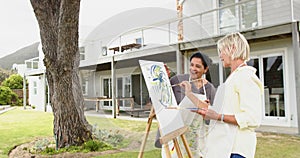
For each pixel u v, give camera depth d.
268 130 6.93
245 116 1.89
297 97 6.41
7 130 8.06
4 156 4.88
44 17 5.04
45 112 15.48
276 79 7.99
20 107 21.72
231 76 2.06
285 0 7.93
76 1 4.45
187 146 2.28
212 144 2.04
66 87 5.02
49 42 4.99
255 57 8.48
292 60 7.62
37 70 17.73
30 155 4.88
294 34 6.58
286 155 4.44
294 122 7.54
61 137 5.25
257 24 8.55
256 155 4.46
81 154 4.60
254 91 1.92
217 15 9.54
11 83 30.70
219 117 1.99
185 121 2.24
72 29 4.60
